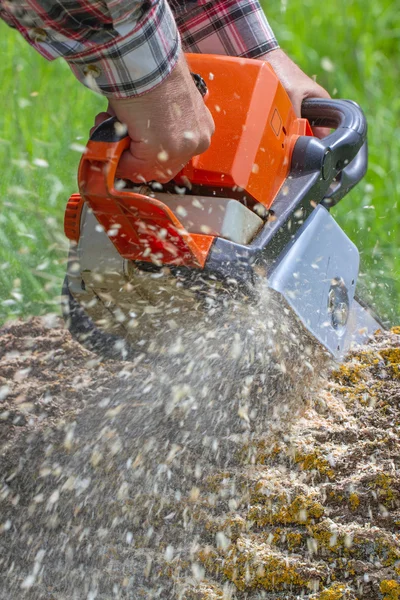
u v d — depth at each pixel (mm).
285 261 2309
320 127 2947
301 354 2543
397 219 4477
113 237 2211
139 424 2648
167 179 2166
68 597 2201
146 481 2445
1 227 4234
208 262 2162
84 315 2703
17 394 2947
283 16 6984
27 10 1887
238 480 2361
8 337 3359
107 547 2312
